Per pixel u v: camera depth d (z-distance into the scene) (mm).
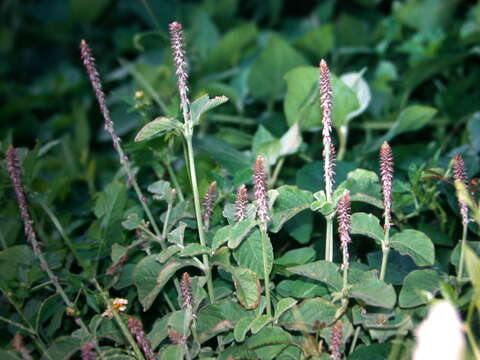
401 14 1382
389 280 707
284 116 1172
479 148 977
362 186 729
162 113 1194
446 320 550
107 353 699
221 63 1348
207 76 1338
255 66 1180
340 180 896
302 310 651
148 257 696
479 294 608
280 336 644
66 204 1140
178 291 730
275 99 1227
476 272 608
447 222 881
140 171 1058
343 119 987
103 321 722
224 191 803
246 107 1293
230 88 1204
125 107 1297
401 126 1008
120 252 733
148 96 1261
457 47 1309
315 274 659
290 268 665
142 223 747
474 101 1227
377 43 1431
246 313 668
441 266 775
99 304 767
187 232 799
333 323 646
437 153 832
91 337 682
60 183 986
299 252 736
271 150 884
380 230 664
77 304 818
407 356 645
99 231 829
